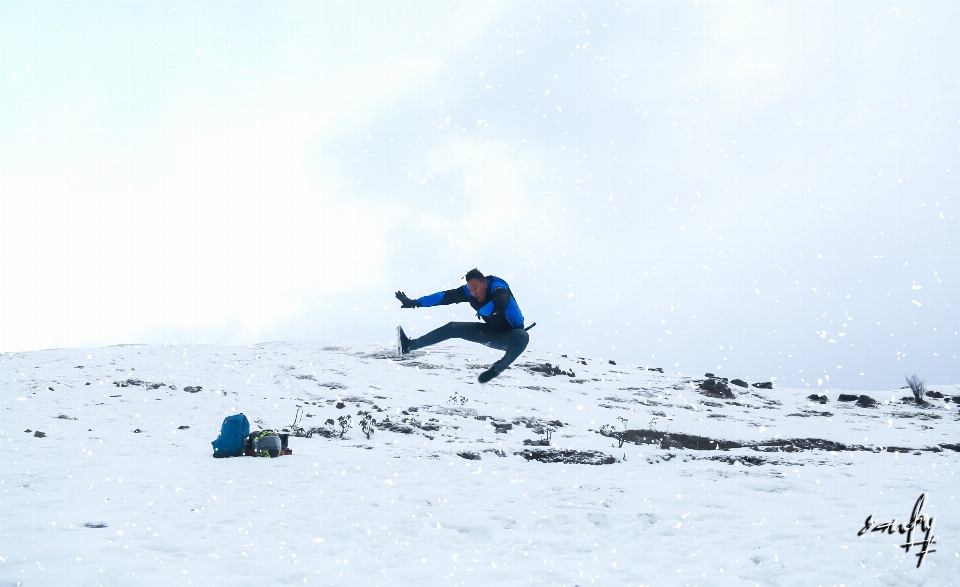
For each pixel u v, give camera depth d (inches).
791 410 1252.5
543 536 288.8
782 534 293.4
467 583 220.4
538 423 913.5
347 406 918.4
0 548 236.8
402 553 257.1
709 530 303.7
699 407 1180.5
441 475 436.5
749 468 484.1
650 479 428.1
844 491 397.1
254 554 247.6
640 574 235.8
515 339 196.2
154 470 438.3
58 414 746.8
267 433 523.8
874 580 227.0
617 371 1563.7
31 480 390.3
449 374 1272.1
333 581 217.9
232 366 1198.3
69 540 251.4
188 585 204.4
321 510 329.4
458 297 204.4
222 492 372.2
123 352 1306.6
